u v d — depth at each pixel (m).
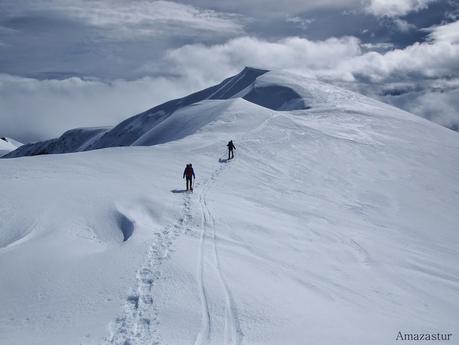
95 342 9.20
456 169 46.66
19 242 15.14
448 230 28.03
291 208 25.59
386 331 11.34
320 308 12.16
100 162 30.52
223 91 182.38
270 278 13.84
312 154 42.16
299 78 149.25
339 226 23.73
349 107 79.31
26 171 25.59
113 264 13.18
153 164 31.84
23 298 11.29
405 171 42.31
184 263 13.53
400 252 20.78
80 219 17.73
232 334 9.83
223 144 40.81
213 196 24.91
